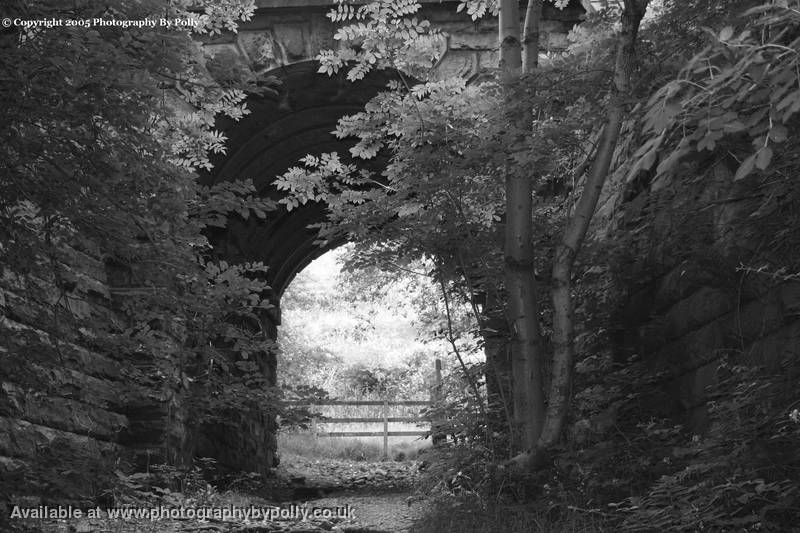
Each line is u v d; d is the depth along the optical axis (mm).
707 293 6656
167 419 9984
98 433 8930
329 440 22812
